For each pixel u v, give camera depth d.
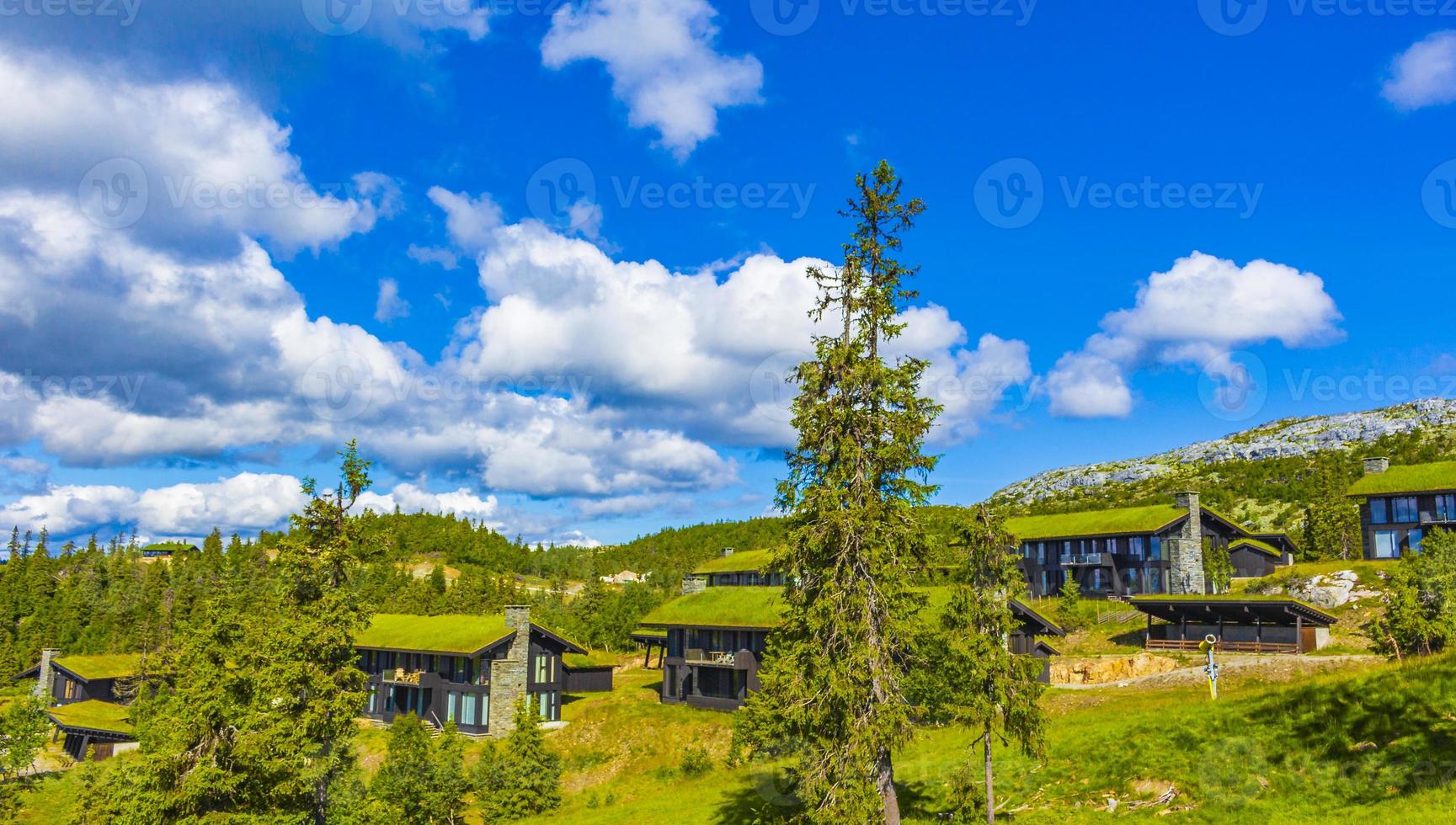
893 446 24.53
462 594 120.06
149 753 28.88
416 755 44.34
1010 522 86.06
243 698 29.47
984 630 26.02
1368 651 43.03
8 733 57.09
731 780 39.75
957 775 27.11
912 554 25.75
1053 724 36.09
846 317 25.48
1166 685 43.84
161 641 103.81
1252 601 51.28
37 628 118.06
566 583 186.50
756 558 82.44
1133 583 73.25
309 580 35.41
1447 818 18.42
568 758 52.31
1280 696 28.64
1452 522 67.12
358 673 34.66
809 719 24.25
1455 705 23.67
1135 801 25.25
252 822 27.16
